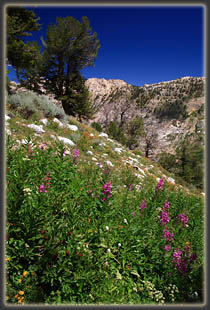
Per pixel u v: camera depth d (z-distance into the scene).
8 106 9.65
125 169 10.20
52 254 2.95
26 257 2.98
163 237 4.43
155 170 14.82
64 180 4.25
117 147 14.38
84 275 2.94
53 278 2.90
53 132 9.73
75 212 3.32
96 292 3.04
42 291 2.88
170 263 3.89
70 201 3.66
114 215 4.36
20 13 19.30
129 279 3.54
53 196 3.51
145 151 41.28
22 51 18.59
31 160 4.32
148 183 10.08
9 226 2.90
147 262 3.90
